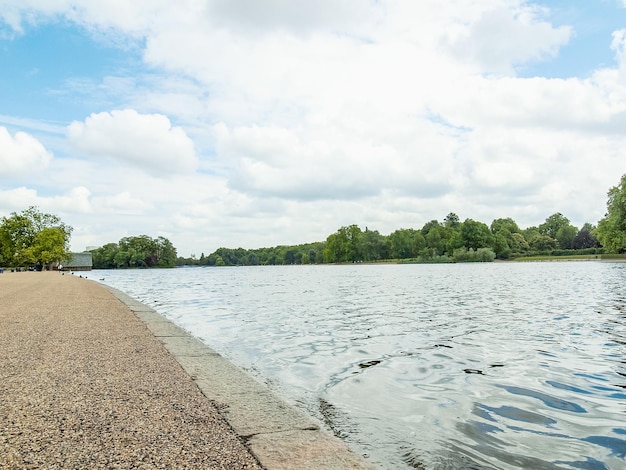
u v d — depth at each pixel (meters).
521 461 3.80
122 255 163.62
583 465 3.73
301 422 4.05
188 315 15.48
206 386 5.26
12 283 32.44
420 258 126.69
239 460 3.18
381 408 5.26
